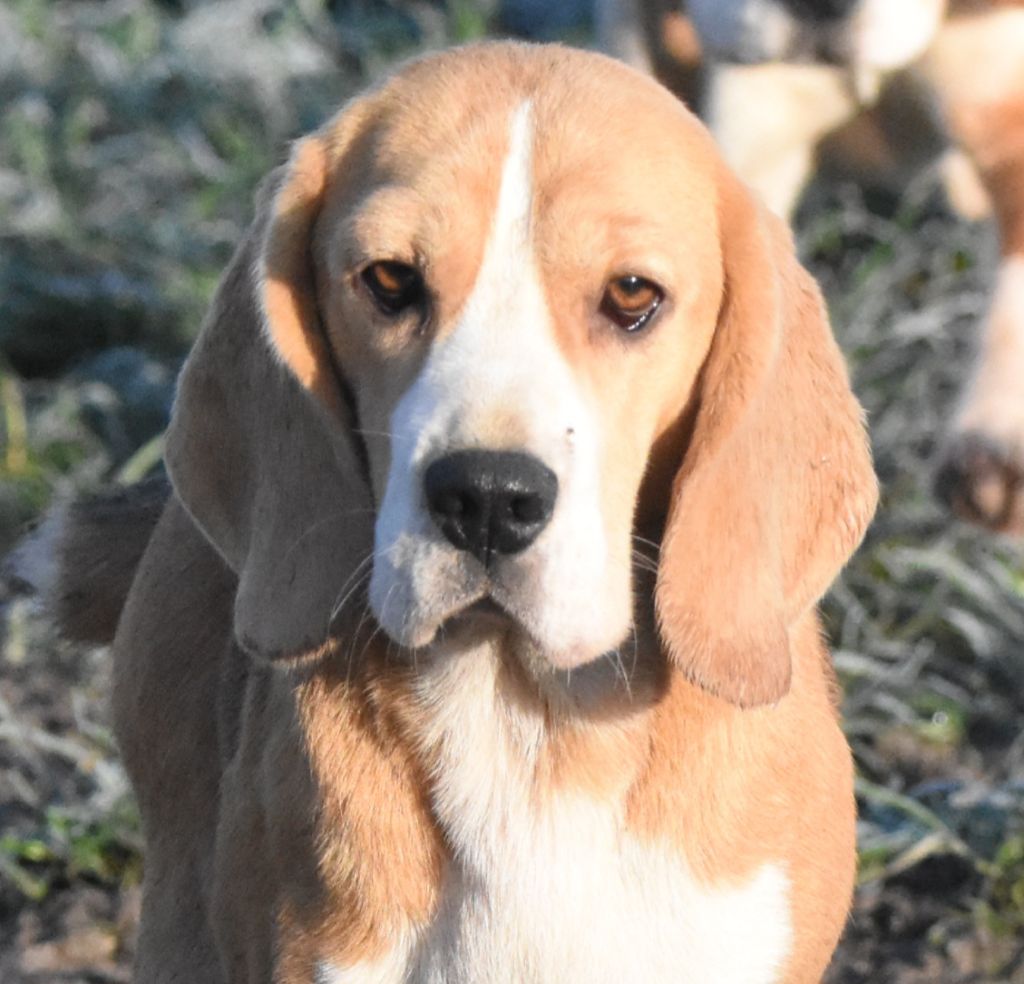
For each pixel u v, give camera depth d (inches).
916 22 483.5
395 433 274.5
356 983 291.3
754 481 288.7
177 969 326.3
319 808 290.7
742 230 289.3
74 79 727.7
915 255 575.2
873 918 403.2
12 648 479.5
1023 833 414.3
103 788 430.6
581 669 289.3
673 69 524.7
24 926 402.6
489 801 291.1
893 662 473.1
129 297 610.9
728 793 290.7
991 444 461.4
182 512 343.3
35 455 550.0
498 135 282.0
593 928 291.0
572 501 269.4
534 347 273.1
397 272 281.4
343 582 290.5
